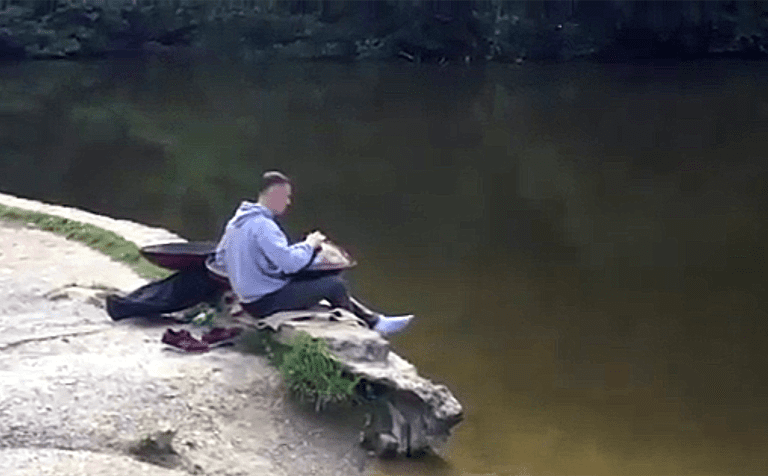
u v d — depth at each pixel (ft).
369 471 21.95
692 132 77.77
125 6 124.57
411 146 72.49
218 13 125.59
